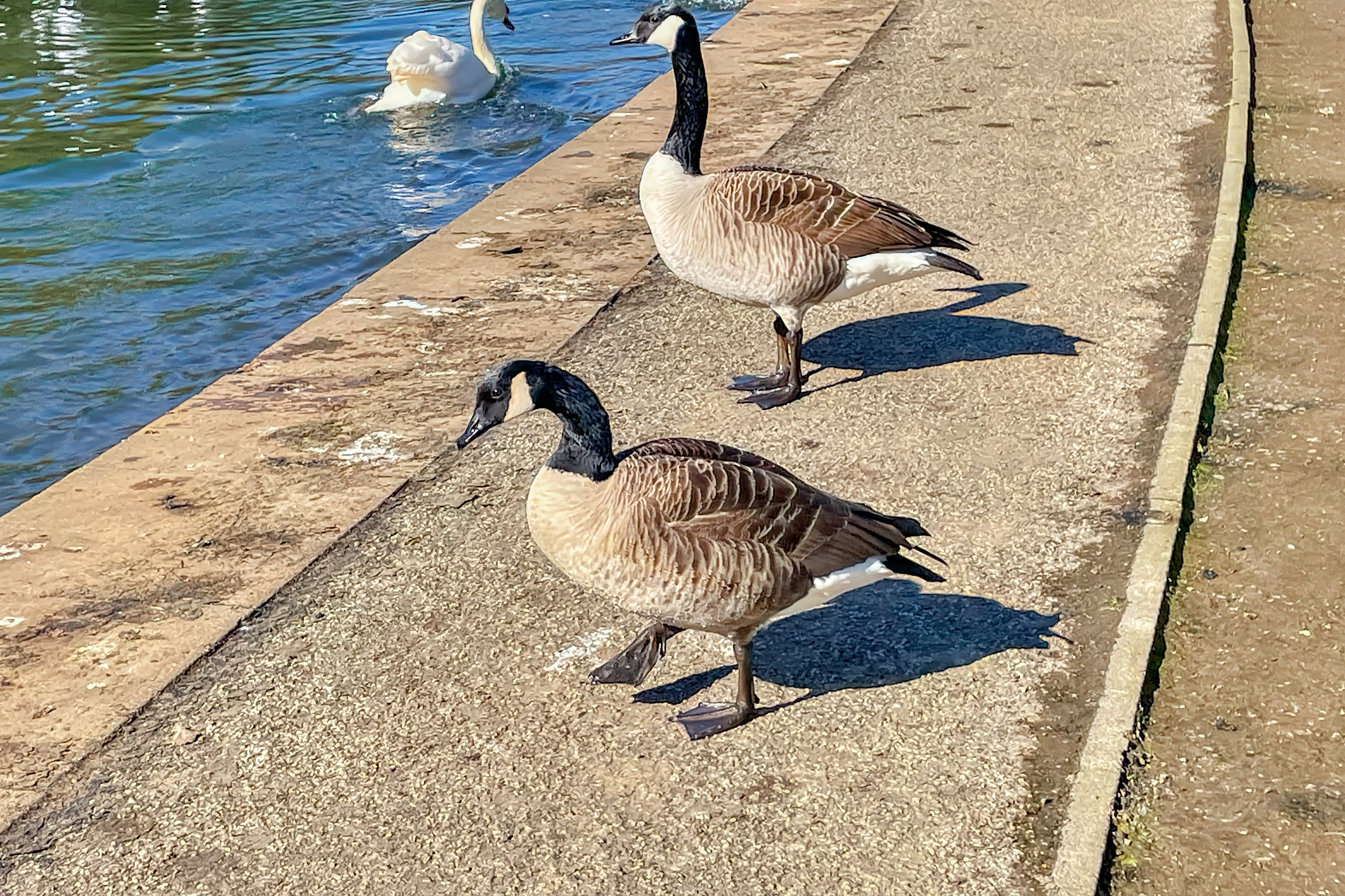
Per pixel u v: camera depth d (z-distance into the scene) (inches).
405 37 279.9
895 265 135.3
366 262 178.7
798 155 184.9
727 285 136.3
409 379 144.5
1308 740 108.6
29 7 301.9
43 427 149.9
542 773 108.4
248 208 193.0
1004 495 127.3
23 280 175.3
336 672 115.0
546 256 165.9
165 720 111.9
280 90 241.4
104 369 158.7
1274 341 144.0
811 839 104.2
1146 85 203.6
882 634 116.7
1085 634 115.6
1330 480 127.2
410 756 109.6
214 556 124.1
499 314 154.5
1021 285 154.5
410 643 117.0
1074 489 127.5
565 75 249.6
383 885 103.0
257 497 130.0
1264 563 120.4
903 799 106.0
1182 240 160.7
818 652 115.8
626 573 107.2
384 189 198.4
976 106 198.4
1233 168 172.6
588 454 108.5
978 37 233.3
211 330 165.3
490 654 116.1
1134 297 151.3
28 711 112.3
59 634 117.6
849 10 261.6
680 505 106.4
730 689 113.7
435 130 218.7
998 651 114.8
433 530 126.5
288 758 109.6
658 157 139.2
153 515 128.3
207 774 108.9
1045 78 208.4
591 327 151.8
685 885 102.3
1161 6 250.7
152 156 208.7
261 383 144.9
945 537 123.6
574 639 117.1
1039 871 102.2
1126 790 106.2
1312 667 112.9
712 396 140.8
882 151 185.0
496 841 104.9
